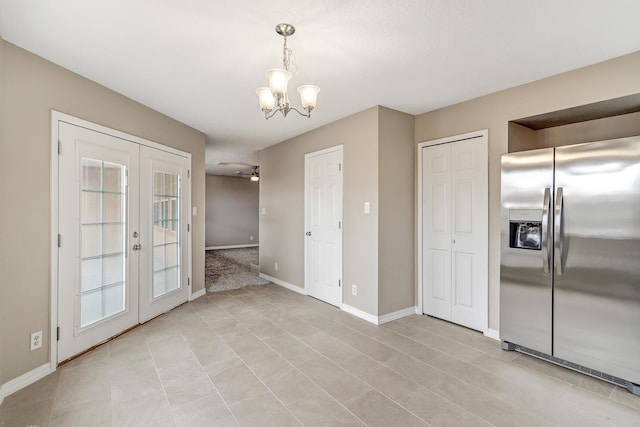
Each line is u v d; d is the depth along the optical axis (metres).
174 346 2.83
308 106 2.08
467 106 3.23
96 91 2.77
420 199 3.67
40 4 1.72
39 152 2.29
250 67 2.51
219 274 5.96
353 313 3.70
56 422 1.81
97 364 2.49
